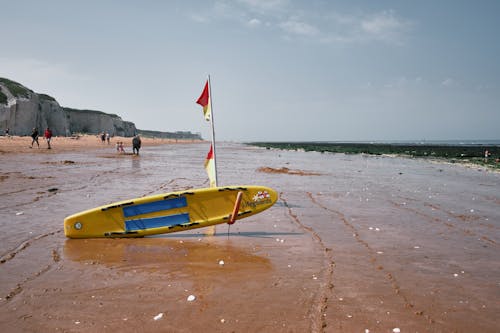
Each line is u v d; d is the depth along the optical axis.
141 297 4.09
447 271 5.20
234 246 6.21
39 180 13.09
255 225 7.77
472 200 11.82
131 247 6.04
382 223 8.16
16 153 26.28
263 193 7.36
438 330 3.57
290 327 3.52
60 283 4.42
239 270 5.04
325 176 18.56
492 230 7.73
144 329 3.41
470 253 6.08
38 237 6.32
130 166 20.86
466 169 26.58
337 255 5.80
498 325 3.70
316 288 4.47
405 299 4.23
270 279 4.73
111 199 10.02
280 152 54.78
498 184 16.78
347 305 4.03
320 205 10.20
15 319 3.54
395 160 37.81
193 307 3.88
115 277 4.67
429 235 7.19
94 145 49.75
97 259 5.35
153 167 20.75
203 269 5.05
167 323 3.53
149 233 6.69
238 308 3.88
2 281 4.42
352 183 15.77
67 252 5.62
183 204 6.97
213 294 4.22
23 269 4.83
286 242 6.51
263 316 3.72
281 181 15.71
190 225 6.88
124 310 3.77
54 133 80.44
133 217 6.69
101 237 6.48
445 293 4.44
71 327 3.42
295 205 10.11
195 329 3.43
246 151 55.69
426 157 45.56
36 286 4.30
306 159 36.03
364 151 63.62
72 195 10.45
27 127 66.62
